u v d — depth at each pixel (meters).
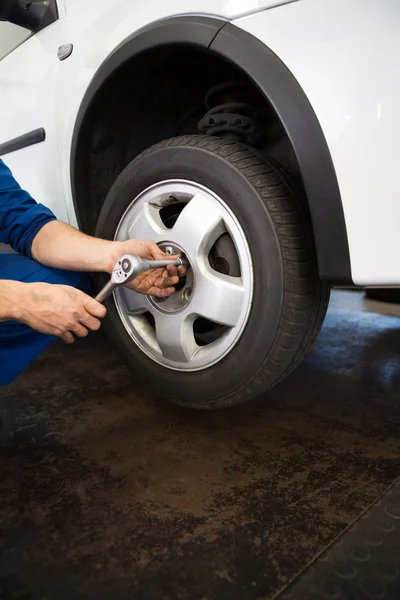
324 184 0.74
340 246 0.75
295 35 0.75
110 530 0.70
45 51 1.21
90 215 1.17
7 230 0.98
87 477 0.83
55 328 0.77
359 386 1.25
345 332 1.80
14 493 0.79
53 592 0.59
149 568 0.63
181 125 1.21
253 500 0.77
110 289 0.74
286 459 0.89
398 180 0.68
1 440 0.96
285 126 0.75
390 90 0.67
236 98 0.99
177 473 0.85
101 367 1.37
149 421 1.05
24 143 1.33
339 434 0.99
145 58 0.96
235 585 0.60
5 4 1.12
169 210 1.00
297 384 1.27
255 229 0.82
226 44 0.81
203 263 0.87
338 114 0.71
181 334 0.92
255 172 0.83
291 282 0.81
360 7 0.69
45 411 1.09
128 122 1.13
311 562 0.63
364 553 0.64
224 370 0.90
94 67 1.06
